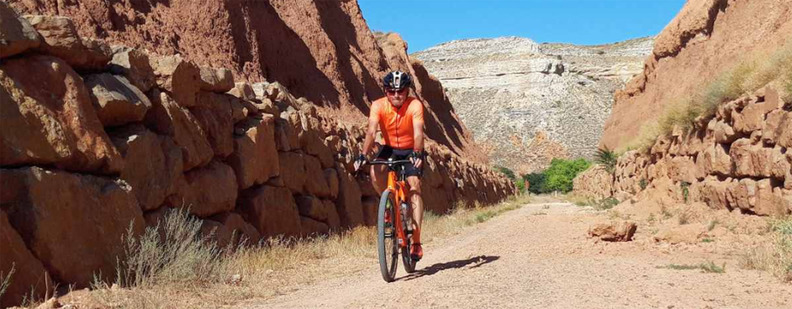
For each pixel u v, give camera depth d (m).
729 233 9.23
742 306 4.16
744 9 30.61
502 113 174.62
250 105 9.80
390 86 6.19
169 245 6.60
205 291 5.90
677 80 39.94
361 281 6.59
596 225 8.94
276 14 22.20
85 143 5.82
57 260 5.20
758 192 10.18
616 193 25.69
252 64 18.89
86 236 5.57
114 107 6.47
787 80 9.65
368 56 32.09
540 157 151.00
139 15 15.28
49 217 5.18
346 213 13.05
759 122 10.38
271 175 9.84
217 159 8.66
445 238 12.02
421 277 6.21
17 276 4.82
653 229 11.16
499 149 157.50
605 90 186.12
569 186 104.50
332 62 24.81
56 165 5.54
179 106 7.70
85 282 5.46
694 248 7.91
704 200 13.03
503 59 195.25
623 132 47.00
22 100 5.31
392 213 6.28
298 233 10.54
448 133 47.34
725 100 12.77
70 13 13.09
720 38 32.78
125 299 5.17
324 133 13.06
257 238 9.11
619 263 6.61
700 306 4.16
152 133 7.05
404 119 6.32
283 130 10.70
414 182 6.38
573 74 196.88
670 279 5.39
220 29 17.69
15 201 5.05
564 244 8.65
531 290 4.92
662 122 17.30
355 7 33.50
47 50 5.91
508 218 18.36
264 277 6.92
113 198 5.97
